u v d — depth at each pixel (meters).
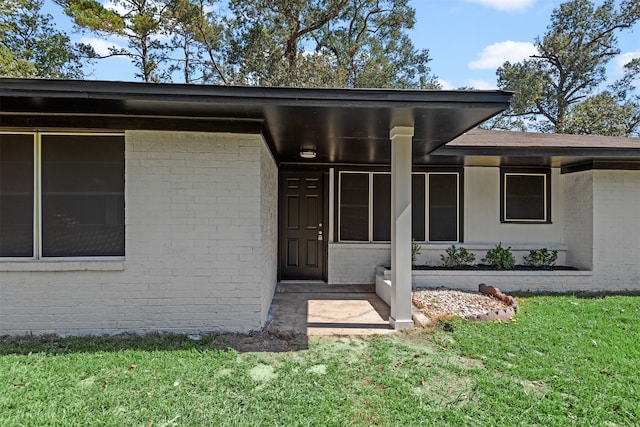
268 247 5.59
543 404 2.88
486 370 3.50
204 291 4.55
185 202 4.53
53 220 4.46
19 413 2.70
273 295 6.63
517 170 8.16
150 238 4.49
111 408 2.80
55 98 3.73
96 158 4.50
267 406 2.85
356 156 7.34
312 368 3.54
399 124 4.64
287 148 6.45
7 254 4.42
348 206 8.23
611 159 7.17
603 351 3.92
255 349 4.00
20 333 4.36
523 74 22.17
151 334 4.43
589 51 22.55
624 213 7.21
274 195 6.80
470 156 6.90
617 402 2.91
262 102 3.84
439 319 4.98
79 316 4.42
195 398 2.95
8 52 13.36
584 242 7.45
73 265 4.38
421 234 8.16
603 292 7.01
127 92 3.73
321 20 18.06
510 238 8.16
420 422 2.66
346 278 8.06
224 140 4.56
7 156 4.42
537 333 4.47
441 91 3.81
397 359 3.75
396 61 21.41
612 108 20.72
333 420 2.67
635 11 21.53
